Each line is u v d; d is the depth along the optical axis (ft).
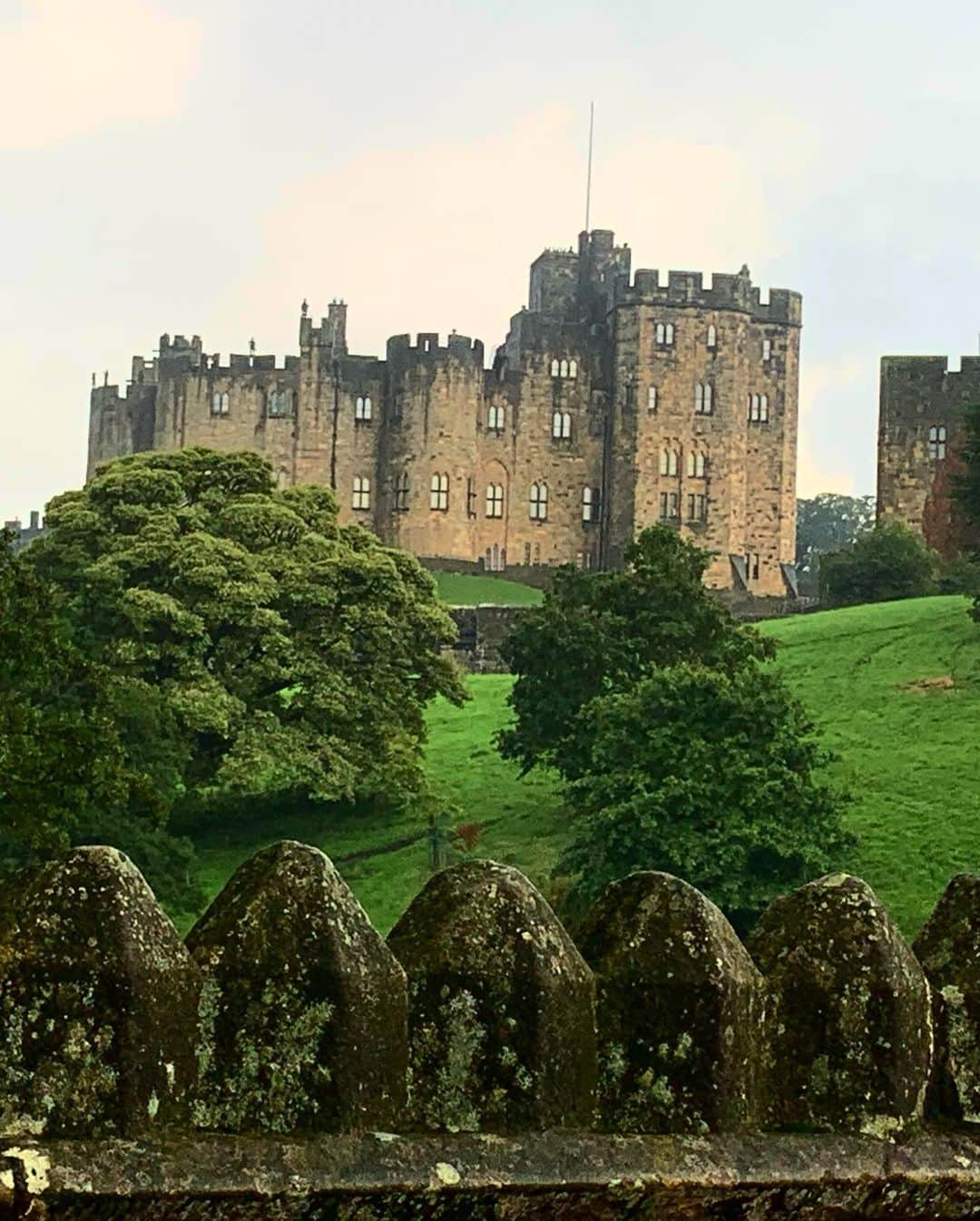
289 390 613.52
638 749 223.51
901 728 307.58
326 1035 27.48
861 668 350.23
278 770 262.67
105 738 143.02
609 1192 28.32
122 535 288.51
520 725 283.59
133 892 26.84
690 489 625.82
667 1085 29.27
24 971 26.23
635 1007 29.45
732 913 208.23
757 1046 29.91
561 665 280.72
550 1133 28.37
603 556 627.46
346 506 615.98
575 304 649.20
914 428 593.83
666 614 284.00
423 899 29.60
